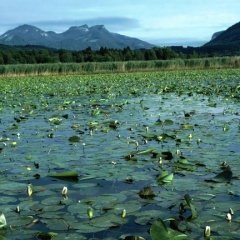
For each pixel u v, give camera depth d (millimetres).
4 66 35938
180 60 41062
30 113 11070
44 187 4633
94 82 25312
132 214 3760
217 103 12609
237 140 7023
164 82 23391
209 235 3262
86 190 4516
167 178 4734
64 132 8234
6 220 3684
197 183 4668
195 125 8539
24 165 5688
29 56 65438
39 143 7164
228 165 5254
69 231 3432
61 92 18359
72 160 5879
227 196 4246
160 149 6434
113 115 10445
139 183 4762
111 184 4734
